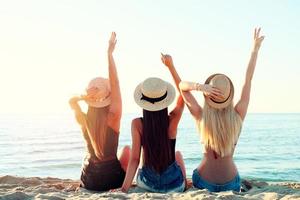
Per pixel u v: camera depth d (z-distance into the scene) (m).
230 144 4.91
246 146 31.91
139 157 5.10
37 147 29.81
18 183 6.22
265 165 19.80
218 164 5.02
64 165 19.31
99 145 5.22
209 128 4.89
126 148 5.52
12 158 22.77
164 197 4.36
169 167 5.05
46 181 6.44
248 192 4.91
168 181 5.02
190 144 32.97
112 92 5.19
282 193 4.89
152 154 5.00
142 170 5.12
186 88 4.97
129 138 40.69
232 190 4.99
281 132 52.66
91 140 5.24
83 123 5.26
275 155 24.95
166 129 4.98
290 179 14.75
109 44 5.22
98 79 5.27
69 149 28.31
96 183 5.32
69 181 6.55
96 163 5.33
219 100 4.86
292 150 28.34
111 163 5.31
